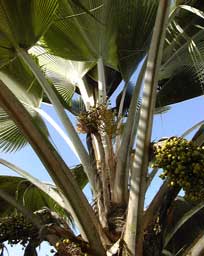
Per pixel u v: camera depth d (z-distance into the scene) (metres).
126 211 4.25
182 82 5.93
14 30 4.58
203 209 6.50
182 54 5.52
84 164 4.72
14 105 3.72
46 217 4.50
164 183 4.14
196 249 3.86
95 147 4.99
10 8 4.45
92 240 3.92
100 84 5.55
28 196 6.40
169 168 3.62
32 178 5.03
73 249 3.96
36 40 4.76
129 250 3.79
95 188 4.58
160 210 4.02
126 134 4.62
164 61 5.71
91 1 5.37
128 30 5.55
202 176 3.54
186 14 5.50
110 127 4.73
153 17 5.50
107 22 5.46
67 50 5.62
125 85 5.59
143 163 3.86
